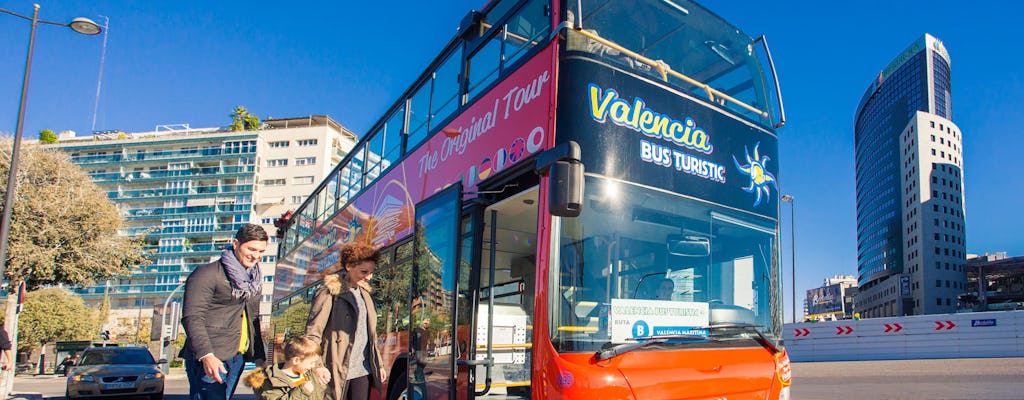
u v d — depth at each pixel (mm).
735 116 6219
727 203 5805
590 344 4668
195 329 4230
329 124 99312
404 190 8297
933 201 138125
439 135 7531
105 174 99938
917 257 138500
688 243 5391
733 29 6766
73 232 28094
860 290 181500
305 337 4719
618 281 4930
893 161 157625
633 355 4742
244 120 103625
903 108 159000
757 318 5605
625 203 5109
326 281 5473
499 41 6559
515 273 7055
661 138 5492
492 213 6359
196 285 4352
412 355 6645
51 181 28641
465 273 5988
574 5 5477
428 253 6723
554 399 4480
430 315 6363
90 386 16547
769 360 5406
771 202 6215
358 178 10812
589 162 5008
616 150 5168
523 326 6820
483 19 7070
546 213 4902
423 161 7855
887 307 151000
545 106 5336
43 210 27203
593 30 5574
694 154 5699
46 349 64250
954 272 135875
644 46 5902
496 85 6355
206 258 93938
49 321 60938
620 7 5824
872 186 170250
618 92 5352
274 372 4590
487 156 6199
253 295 4688
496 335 6578
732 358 5195
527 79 5758
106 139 106312
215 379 4145
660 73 5785
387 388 7586
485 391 5891
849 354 24969
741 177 6023
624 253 5023
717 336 5262
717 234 5617
